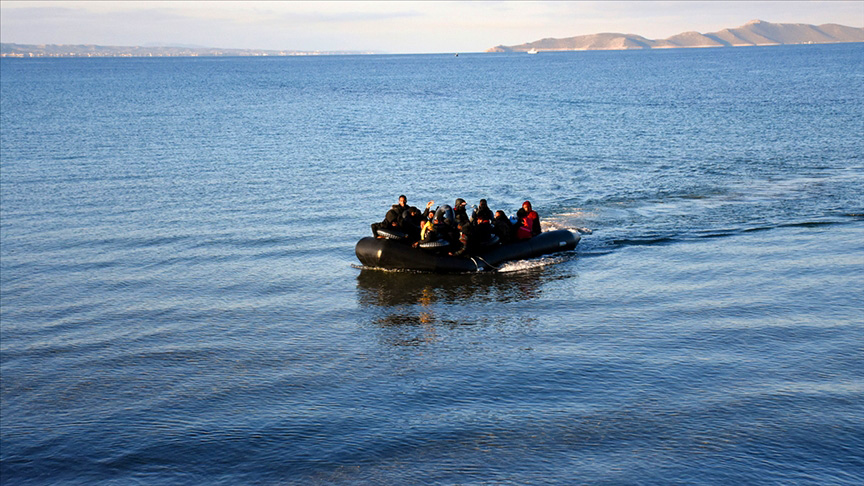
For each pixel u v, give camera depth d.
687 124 46.22
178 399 10.72
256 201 25.62
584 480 7.91
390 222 17.03
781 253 16.92
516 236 17.66
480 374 10.90
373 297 15.16
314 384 10.92
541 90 89.38
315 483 8.22
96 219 23.58
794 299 13.65
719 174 28.23
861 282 14.49
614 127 46.12
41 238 21.45
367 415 9.77
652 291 14.59
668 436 8.73
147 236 21.23
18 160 36.06
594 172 29.81
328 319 13.95
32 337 13.85
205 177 30.86
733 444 8.48
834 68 124.06
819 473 7.84
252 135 46.09
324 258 18.33
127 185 29.34
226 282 16.70
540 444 8.72
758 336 11.84
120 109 67.31
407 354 11.91
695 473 7.93
